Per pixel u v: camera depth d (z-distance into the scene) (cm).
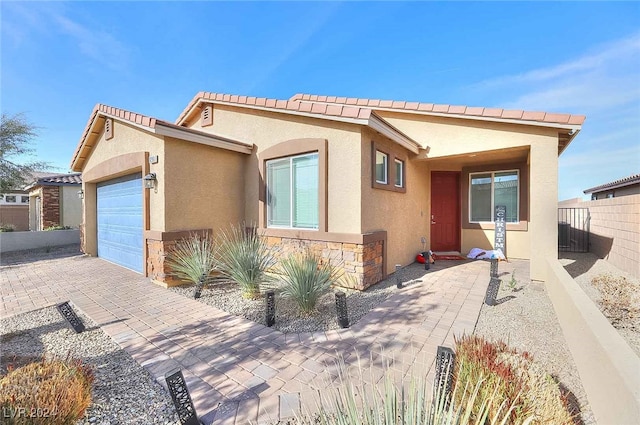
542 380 236
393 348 394
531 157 711
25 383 246
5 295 659
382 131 674
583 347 307
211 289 685
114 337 443
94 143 1061
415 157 889
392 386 208
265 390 310
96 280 775
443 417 183
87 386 280
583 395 293
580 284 639
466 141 796
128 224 916
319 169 706
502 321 476
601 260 901
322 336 436
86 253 1164
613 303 480
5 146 1393
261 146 848
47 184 1642
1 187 1431
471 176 1105
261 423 263
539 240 705
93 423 264
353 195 662
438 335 430
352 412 190
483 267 887
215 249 731
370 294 627
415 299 590
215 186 829
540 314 502
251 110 872
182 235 740
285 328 468
